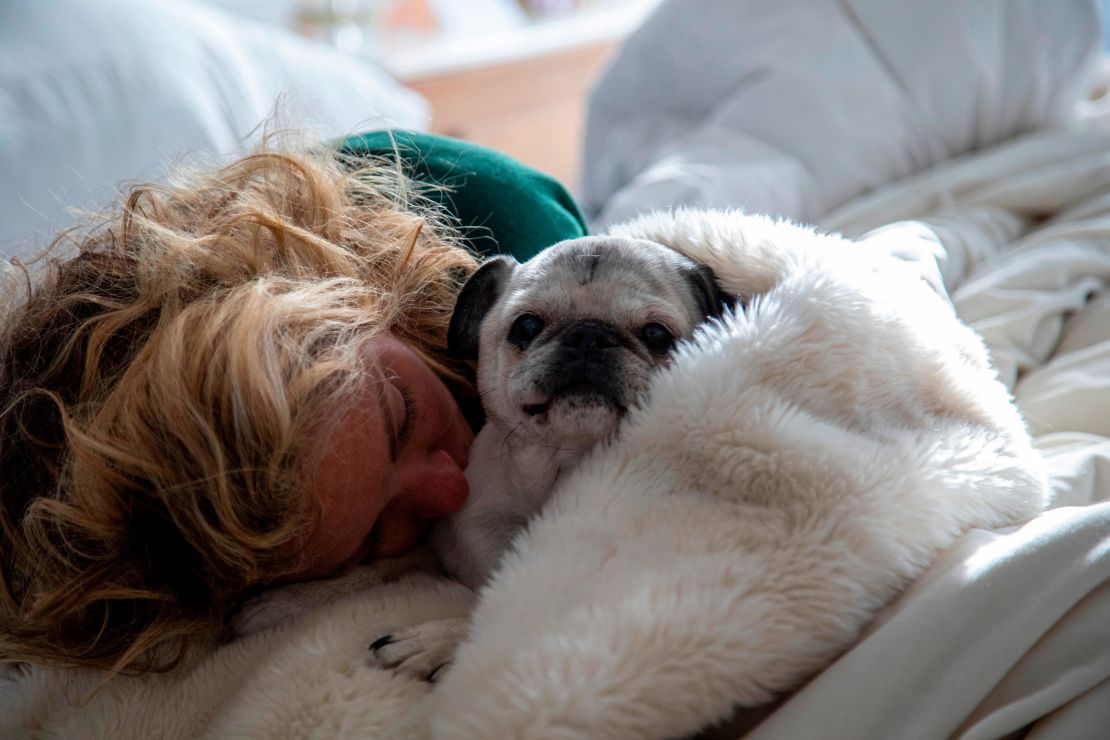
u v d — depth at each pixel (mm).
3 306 1016
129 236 1007
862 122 2068
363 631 822
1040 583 688
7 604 908
